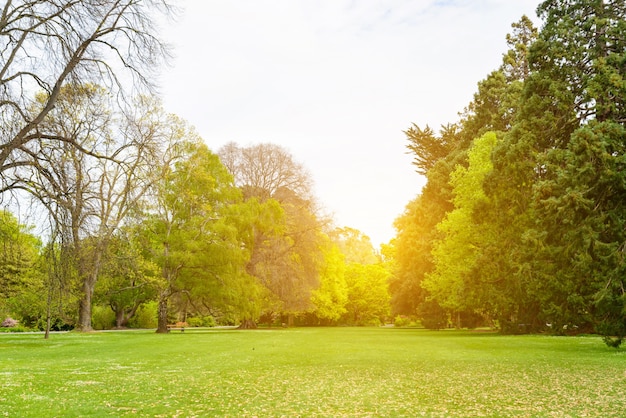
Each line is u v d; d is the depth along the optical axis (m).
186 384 12.84
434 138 56.84
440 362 18.25
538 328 38.38
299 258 50.06
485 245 36.88
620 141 23.94
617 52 29.28
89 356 20.28
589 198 24.14
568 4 31.67
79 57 14.45
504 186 33.56
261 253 47.28
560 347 24.80
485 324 57.84
